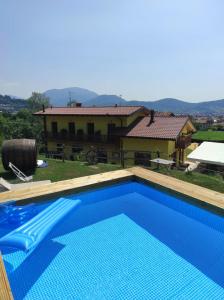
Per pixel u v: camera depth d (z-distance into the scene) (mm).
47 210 6355
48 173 12594
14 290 4199
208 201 6234
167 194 7387
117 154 26156
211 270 4738
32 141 12781
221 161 20109
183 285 4344
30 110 64812
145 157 23484
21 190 7117
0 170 13156
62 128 29703
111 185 8188
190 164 25766
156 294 4148
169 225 6387
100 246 5469
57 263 4883
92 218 6758
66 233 6000
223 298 4082
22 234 5230
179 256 5152
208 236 5867
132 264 4887
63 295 4125
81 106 33344
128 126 25812
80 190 7500
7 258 4973
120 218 6777
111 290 4223
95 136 27172
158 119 26859
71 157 24219
